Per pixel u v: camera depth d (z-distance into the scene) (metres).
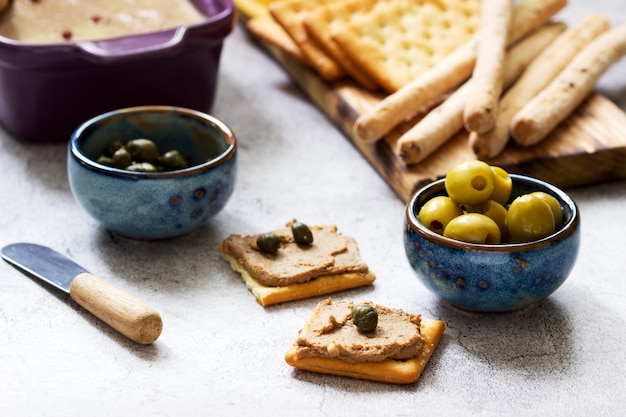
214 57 0.84
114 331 0.63
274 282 0.65
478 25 0.89
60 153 0.81
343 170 0.80
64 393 0.58
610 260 0.69
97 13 0.85
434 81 0.79
